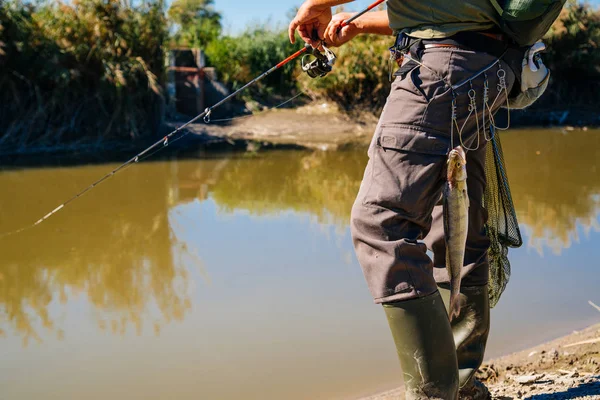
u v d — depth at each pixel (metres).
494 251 2.20
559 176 7.28
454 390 1.74
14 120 9.34
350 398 2.66
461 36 1.71
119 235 5.13
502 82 1.75
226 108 12.54
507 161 8.37
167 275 4.24
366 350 3.13
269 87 13.83
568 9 13.97
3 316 3.61
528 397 2.30
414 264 1.70
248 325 3.44
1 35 9.05
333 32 2.31
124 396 2.74
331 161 8.62
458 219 1.73
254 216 5.72
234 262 4.47
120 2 10.07
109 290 3.99
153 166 8.12
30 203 6.12
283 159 8.77
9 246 4.83
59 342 3.29
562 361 2.79
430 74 1.71
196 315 3.58
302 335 3.30
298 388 2.77
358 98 12.62
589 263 4.30
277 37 14.23
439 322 1.71
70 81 9.59
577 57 13.79
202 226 5.40
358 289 3.92
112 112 10.00
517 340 3.20
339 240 4.96
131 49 10.14
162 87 10.67
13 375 2.95
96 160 8.52
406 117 1.71
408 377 1.74
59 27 9.65
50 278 4.20
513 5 1.67
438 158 1.72
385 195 1.70
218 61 13.80
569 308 3.59
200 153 9.25
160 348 3.19
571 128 12.08
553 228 5.13
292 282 4.05
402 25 1.82
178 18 13.80
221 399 2.69
